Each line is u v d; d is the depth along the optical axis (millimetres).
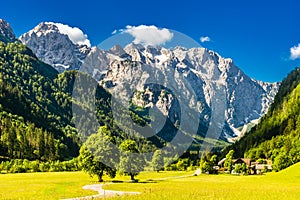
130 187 63031
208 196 44500
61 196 47844
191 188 60750
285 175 89750
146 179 93438
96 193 51688
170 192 49562
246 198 43469
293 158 137375
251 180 91625
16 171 140375
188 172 140625
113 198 41719
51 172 137375
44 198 45188
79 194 50312
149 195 44844
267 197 44875
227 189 58719
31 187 64688
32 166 144750
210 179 100125
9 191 57500
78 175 107188
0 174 123875
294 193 50469
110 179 86438
